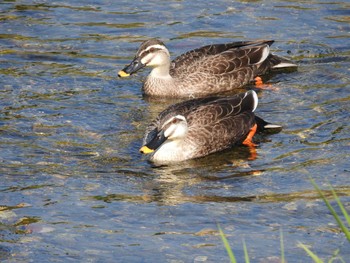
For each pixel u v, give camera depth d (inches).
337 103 687.7
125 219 505.7
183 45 822.5
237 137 625.6
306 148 606.2
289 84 741.9
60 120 658.8
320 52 802.2
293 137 628.1
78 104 694.5
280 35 838.5
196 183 558.3
